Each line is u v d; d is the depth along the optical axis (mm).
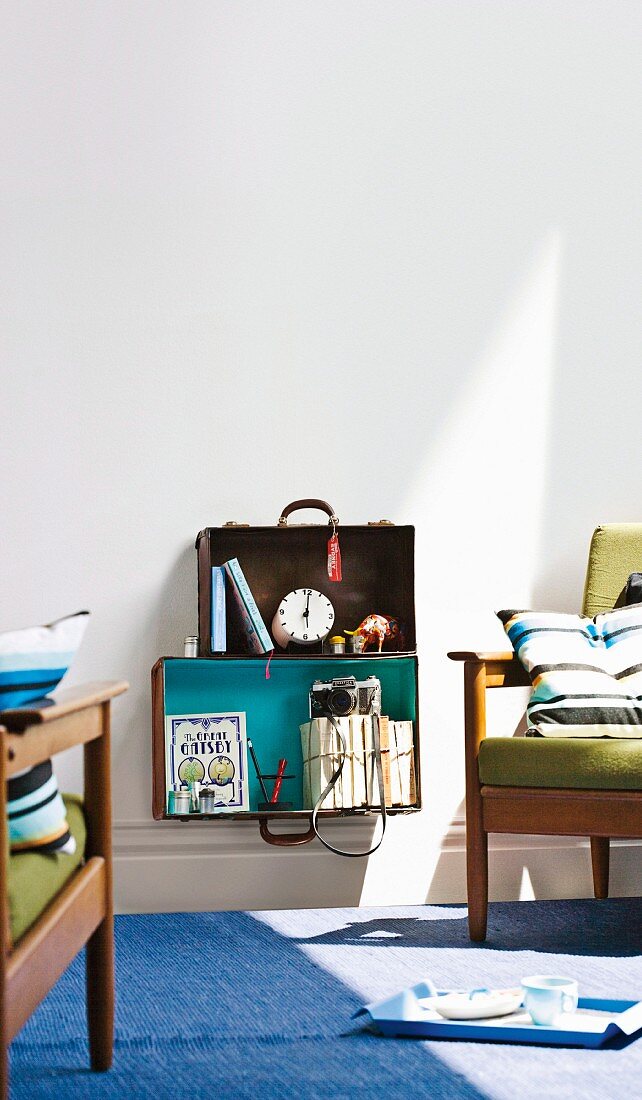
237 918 2586
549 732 2234
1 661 1221
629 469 3031
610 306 3068
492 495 2969
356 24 3021
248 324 2910
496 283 3023
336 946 2240
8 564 2773
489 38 3074
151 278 2885
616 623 2457
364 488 2916
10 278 2832
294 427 2902
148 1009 1783
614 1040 1594
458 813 2852
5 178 2854
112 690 1494
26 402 2814
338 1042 1603
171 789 2650
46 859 1300
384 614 2836
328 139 2982
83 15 2912
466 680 2256
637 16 3127
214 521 2854
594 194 3088
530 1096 1367
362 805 2615
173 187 2912
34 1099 1364
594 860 2785
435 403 2969
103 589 2799
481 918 2256
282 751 2779
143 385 2859
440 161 3027
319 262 2951
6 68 2875
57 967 1235
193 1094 1383
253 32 2975
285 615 2734
